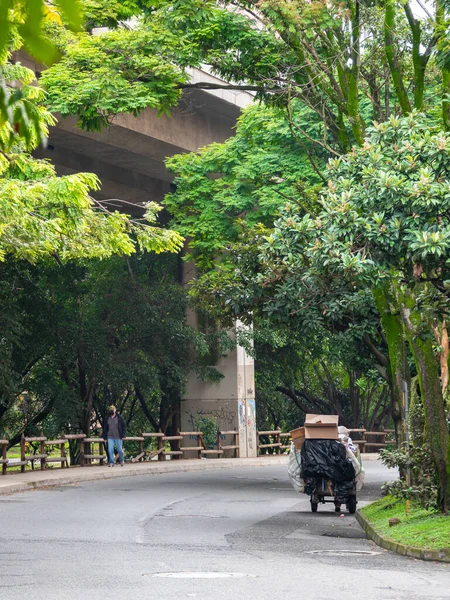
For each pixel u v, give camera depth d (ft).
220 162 151.84
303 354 207.00
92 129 97.66
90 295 187.93
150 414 205.16
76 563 49.67
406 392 76.84
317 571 47.70
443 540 57.36
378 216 61.46
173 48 92.89
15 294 170.19
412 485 74.28
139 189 181.06
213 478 138.41
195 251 155.33
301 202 102.22
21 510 85.40
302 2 79.66
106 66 94.94
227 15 92.79
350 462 87.30
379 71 90.07
